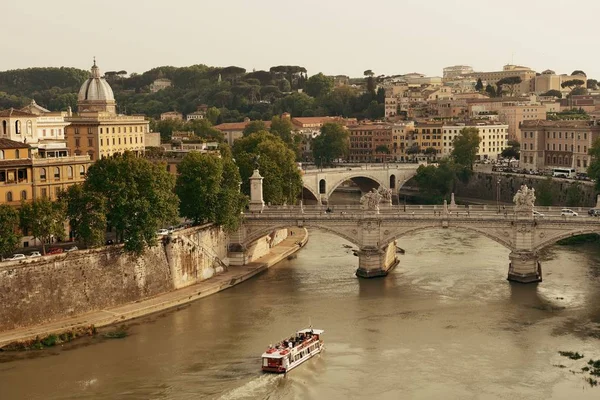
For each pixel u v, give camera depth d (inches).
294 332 4955.7
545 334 4911.4
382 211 6535.4
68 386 4104.3
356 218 6466.5
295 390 4057.6
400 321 5196.9
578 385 4111.7
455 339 4832.7
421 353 4591.5
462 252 7445.9
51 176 6254.9
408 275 6501.0
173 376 4237.2
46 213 5241.1
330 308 5511.8
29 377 4215.1
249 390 4057.6
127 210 5511.8
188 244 6023.6
